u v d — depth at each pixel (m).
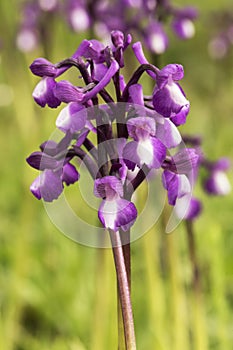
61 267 0.86
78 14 0.86
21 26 1.07
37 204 0.94
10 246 0.87
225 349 0.68
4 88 1.11
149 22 0.71
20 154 1.05
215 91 1.40
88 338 0.76
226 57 1.42
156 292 0.67
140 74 0.37
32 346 0.74
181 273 0.75
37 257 0.87
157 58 0.69
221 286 0.71
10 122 1.33
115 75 0.37
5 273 0.84
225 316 0.70
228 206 0.96
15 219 0.97
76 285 0.82
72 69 1.00
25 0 1.07
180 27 0.77
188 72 1.62
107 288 0.60
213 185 0.70
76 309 0.79
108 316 0.61
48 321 0.81
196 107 1.48
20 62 1.15
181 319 0.64
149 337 0.72
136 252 0.84
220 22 1.40
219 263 0.72
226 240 0.89
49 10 1.00
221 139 1.16
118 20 0.74
